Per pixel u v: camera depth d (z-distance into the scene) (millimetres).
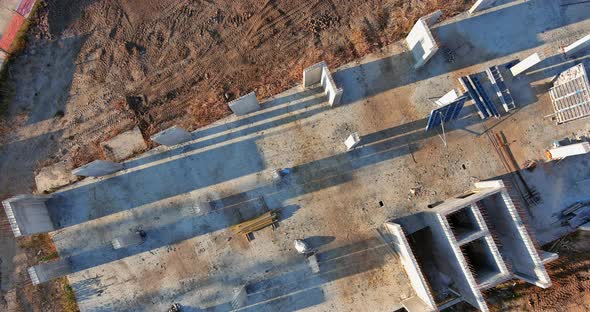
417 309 12375
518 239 11555
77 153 13977
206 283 13609
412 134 13914
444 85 14039
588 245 13734
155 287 13617
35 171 13961
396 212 13719
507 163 13852
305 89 13992
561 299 13602
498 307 13750
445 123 13852
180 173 13867
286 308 13570
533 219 13812
